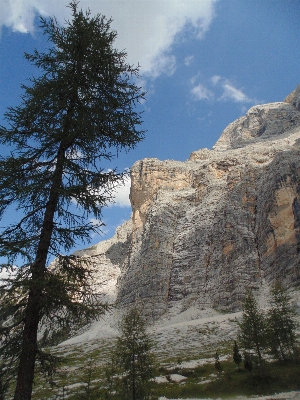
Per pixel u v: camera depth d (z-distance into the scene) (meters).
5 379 9.13
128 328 22.88
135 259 114.62
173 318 83.44
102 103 12.84
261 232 91.31
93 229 11.30
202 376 29.02
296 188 90.38
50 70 12.27
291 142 137.50
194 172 135.12
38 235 10.88
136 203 140.00
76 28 12.55
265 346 28.41
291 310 32.34
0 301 9.35
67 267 10.74
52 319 10.16
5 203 10.92
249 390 23.03
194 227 109.06
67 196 11.30
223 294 82.50
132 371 20.83
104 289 113.00
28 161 11.44
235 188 108.94
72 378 32.56
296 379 23.34
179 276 97.25
